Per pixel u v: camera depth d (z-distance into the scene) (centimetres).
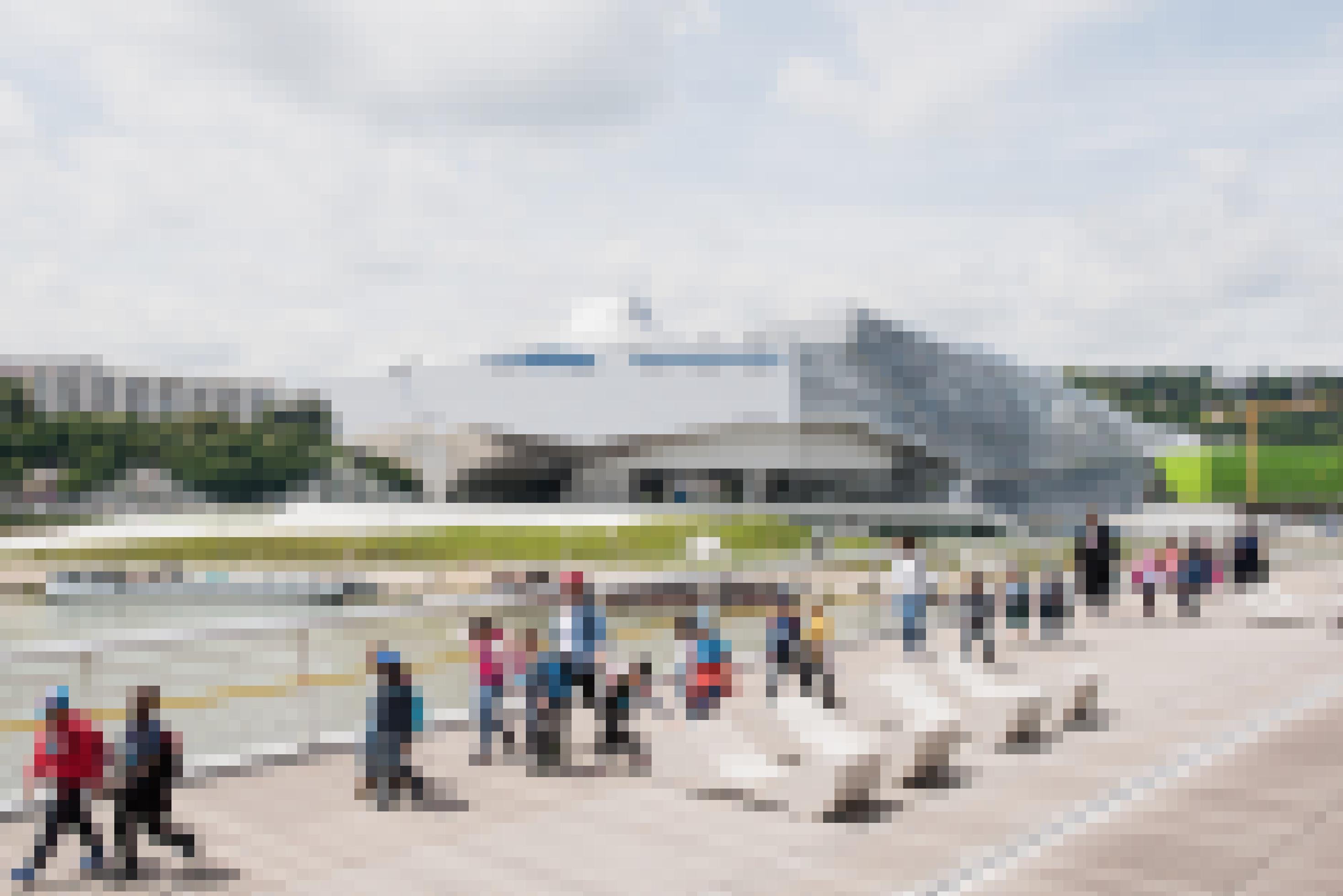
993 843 1027
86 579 4172
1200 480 9469
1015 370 9469
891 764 1262
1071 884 891
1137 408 17412
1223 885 880
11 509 9069
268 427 12238
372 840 1099
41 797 1225
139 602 3584
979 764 1357
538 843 1084
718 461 8556
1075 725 1578
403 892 952
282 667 2317
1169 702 1758
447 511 7631
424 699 1889
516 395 9231
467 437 9344
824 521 6531
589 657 1422
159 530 5916
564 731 1404
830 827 1109
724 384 8769
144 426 12000
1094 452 9262
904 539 2338
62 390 12094
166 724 1172
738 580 3594
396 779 1243
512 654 1515
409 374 9938
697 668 1659
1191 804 1139
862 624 2706
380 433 9794
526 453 9131
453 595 3394
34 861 1007
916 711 1476
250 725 1764
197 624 3033
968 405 8969
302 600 3509
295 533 5609
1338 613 2981
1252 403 10875
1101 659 2217
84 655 2475
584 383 9162
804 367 8712
